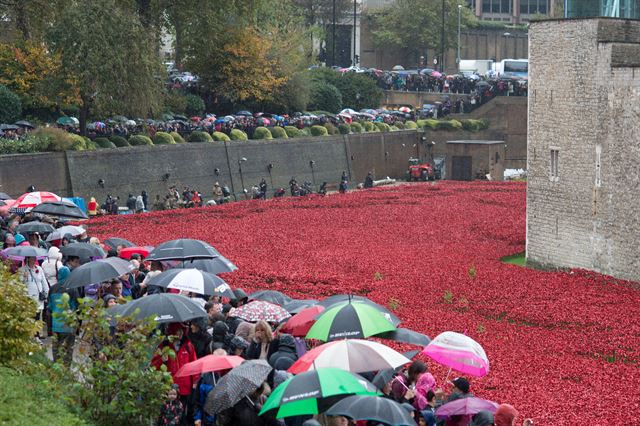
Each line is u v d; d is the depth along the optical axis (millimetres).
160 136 147500
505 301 75625
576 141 91938
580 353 61375
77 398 36250
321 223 118625
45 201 72812
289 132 170000
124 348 37062
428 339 42875
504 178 189500
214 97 182000
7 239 56438
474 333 64375
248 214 125812
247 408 33469
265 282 81562
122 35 137750
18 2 144375
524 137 198500
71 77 135750
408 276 84750
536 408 47094
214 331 40781
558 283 83562
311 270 86750
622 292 80312
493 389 50781
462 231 114375
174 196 136625
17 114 138875
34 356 43594
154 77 144375
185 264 54344
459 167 187000
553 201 95188
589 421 45156
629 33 90375
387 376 37094
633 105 84500
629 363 59531
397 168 188875
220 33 174250
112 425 35625
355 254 96188
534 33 96625
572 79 92000
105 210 128250
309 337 39719
